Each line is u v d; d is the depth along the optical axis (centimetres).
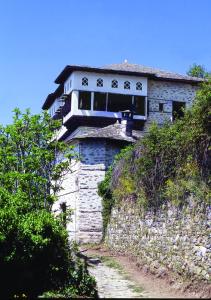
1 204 1533
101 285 1503
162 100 3988
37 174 2197
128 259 1991
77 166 2828
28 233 1404
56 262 1450
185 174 1521
